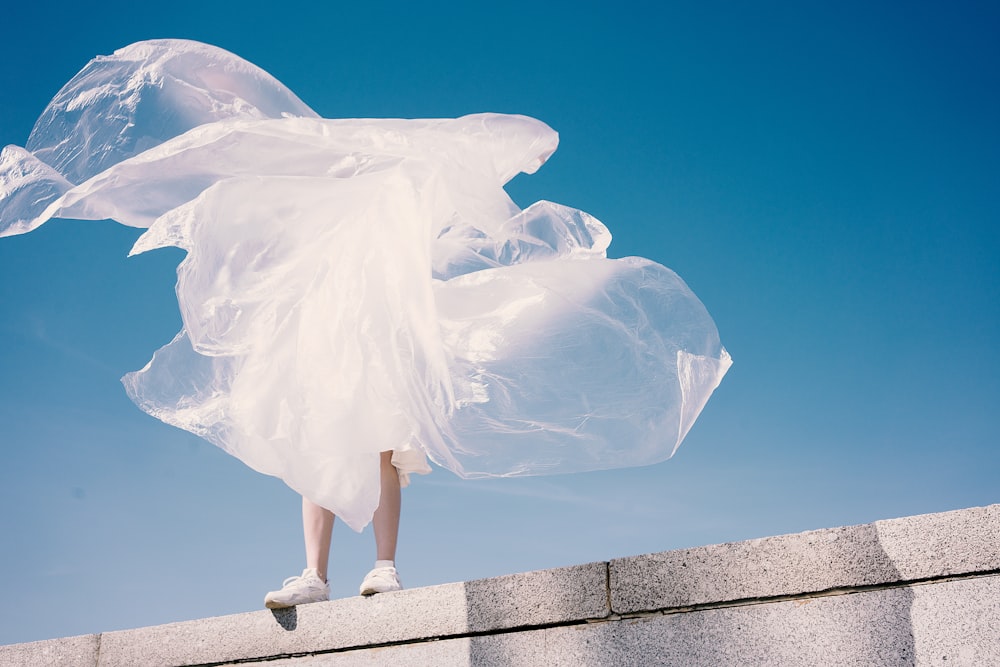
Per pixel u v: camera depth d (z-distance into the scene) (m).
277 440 3.61
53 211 3.82
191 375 3.86
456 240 4.25
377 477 3.64
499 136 4.00
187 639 3.89
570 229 4.06
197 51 4.10
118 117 4.00
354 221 3.87
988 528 2.81
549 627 3.34
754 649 3.02
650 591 3.21
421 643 3.52
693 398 3.76
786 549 3.06
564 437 3.79
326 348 3.70
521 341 3.93
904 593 2.88
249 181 3.88
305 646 3.67
